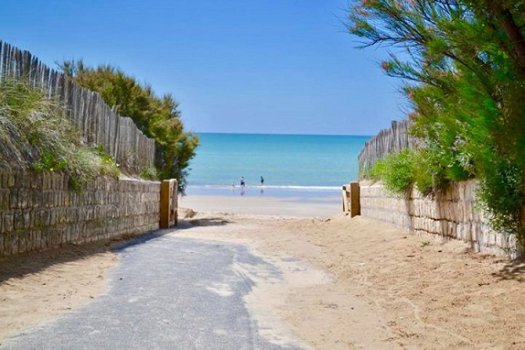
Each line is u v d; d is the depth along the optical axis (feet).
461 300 17.10
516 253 20.53
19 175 22.33
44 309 15.87
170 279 21.34
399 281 20.94
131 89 64.80
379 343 13.79
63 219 26.84
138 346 12.89
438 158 26.53
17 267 20.71
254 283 21.47
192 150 71.36
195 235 40.81
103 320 15.01
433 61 18.65
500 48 15.98
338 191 139.03
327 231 43.27
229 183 179.01
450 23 16.24
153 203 46.42
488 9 14.67
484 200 21.13
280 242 36.45
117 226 35.91
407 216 33.24
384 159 40.86
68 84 31.58
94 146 35.47
